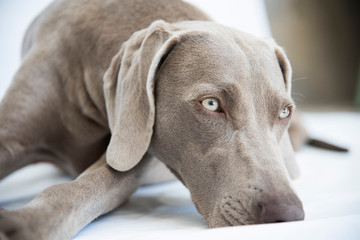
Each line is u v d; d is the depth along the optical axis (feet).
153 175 7.95
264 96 5.60
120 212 6.15
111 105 6.33
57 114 7.63
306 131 12.44
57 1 8.77
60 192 5.06
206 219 5.40
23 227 3.99
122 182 6.07
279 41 26.94
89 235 4.92
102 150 7.93
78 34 7.59
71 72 7.59
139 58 5.88
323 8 27.43
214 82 5.46
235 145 5.30
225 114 5.47
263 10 21.98
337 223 4.21
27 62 7.73
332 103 26.30
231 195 5.05
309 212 5.56
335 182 7.80
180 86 5.69
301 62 27.35
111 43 7.20
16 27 15.62
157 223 5.44
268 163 5.09
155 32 5.97
